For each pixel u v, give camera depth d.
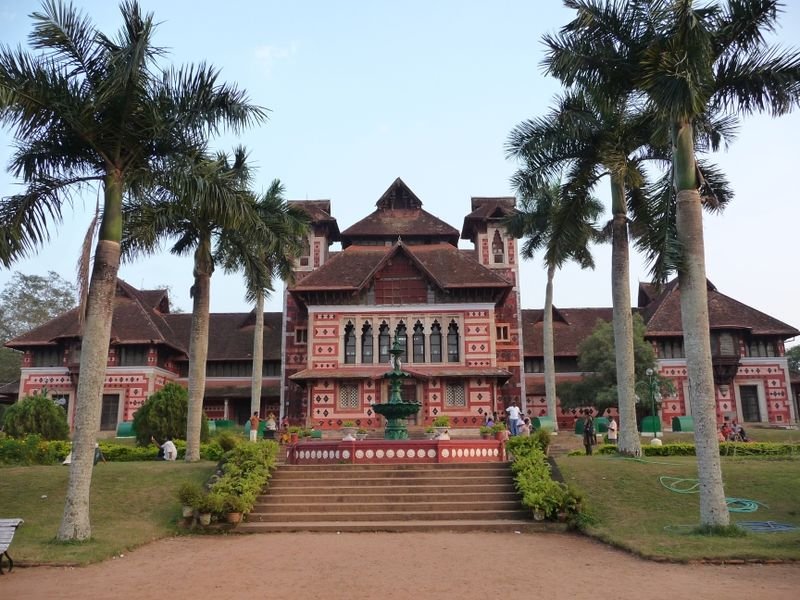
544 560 12.42
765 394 44.25
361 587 10.27
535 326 51.75
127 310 46.19
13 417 29.50
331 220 49.25
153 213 20.52
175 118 15.73
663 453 24.27
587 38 17.28
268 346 49.88
